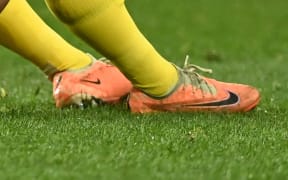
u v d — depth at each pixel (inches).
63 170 192.1
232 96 291.0
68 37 825.5
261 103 330.3
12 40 280.1
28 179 184.1
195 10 1075.3
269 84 452.4
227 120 270.1
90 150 214.4
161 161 202.8
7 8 270.5
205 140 232.1
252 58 746.2
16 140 225.9
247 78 492.7
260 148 223.0
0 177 185.6
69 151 212.5
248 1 1143.6
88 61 302.2
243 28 975.6
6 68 587.5
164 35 919.7
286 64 631.2
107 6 254.1
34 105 314.5
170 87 283.0
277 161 206.8
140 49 267.4
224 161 204.8
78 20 254.2
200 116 276.8
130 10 1059.3
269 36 920.3
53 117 268.8
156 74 277.1
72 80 296.0
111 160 202.8
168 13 1050.7
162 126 254.8
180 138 234.4
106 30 257.1
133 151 214.5
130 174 189.2
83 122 258.2
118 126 251.9
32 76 494.9
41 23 287.3
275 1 1151.6
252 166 200.1
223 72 535.5
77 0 250.5
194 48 827.4
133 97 285.1
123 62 268.2
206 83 291.1
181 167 197.2
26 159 201.9
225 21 1018.1
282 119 278.4
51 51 291.3
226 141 231.8
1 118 261.7
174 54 772.6
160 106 284.8
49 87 407.2
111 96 299.0
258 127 257.4
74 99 295.3
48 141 225.5
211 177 188.4
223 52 797.2
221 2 1132.5
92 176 186.9
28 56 289.6
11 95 360.2
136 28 265.7
